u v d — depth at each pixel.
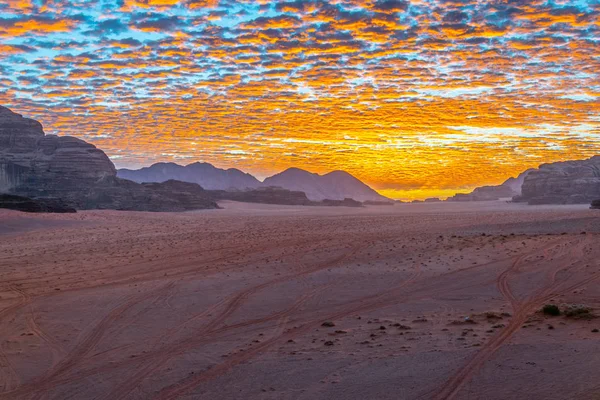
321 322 25.53
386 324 24.11
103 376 18.95
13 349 22.23
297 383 16.83
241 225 104.94
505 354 17.77
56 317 27.48
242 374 18.19
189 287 34.69
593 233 59.00
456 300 29.09
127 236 77.56
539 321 22.69
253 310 28.31
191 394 16.80
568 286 31.45
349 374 17.16
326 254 50.41
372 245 57.03
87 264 47.22
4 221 92.38
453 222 107.00
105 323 26.11
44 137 185.88
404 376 16.48
